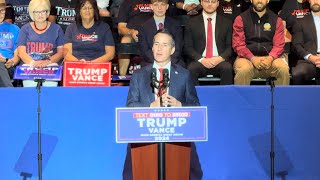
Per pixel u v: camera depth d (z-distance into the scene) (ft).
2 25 21.88
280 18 21.42
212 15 21.62
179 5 24.22
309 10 22.75
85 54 21.29
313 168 17.75
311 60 20.88
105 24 21.59
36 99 17.54
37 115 17.52
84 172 17.66
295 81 20.72
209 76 20.83
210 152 17.67
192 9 23.56
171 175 14.53
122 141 12.71
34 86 18.66
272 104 16.28
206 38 21.42
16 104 17.54
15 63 21.02
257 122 17.62
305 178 17.75
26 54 20.74
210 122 17.63
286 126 17.69
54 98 17.54
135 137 12.72
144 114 12.71
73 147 17.63
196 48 21.50
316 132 17.72
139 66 22.33
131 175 17.66
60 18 23.63
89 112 17.63
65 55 21.17
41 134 17.56
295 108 17.66
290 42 22.33
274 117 17.66
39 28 21.26
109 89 17.63
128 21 23.04
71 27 21.44
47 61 20.12
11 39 21.88
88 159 17.66
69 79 18.66
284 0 24.95
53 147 17.58
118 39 23.93
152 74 14.28
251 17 21.34
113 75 22.03
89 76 18.72
